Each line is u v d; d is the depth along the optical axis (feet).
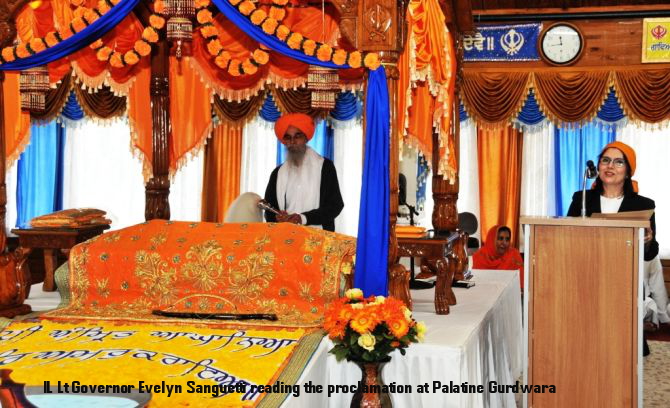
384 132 10.70
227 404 7.53
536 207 26.66
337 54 10.77
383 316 9.23
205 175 27.71
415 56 11.66
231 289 11.46
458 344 9.91
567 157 26.35
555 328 10.32
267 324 10.43
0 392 7.61
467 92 25.93
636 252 10.01
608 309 10.12
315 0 12.93
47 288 14.93
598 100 25.14
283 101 25.34
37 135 28.86
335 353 9.34
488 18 25.66
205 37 13.02
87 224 14.93
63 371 8.33
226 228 12.10
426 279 16.14
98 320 10.77
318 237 11.63
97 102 26.22
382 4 10.71
